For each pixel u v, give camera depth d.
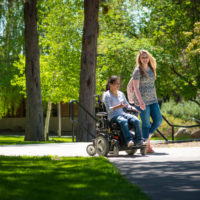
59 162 7.00
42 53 29.64
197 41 20.09
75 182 4.72
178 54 28.66
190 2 25.66
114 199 3.65
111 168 5.96
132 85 8.70
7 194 3.99
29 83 19.34
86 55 17.41
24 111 47.72
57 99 27.80
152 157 7.88
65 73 27.45
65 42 27.31
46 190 4.20
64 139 28.44
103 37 29.84
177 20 28.38
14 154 9.34
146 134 8.71
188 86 28.30
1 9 8.63
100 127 8.32
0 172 5.73
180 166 6.26
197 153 8.60
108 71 28.78
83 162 6.84
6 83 32.53
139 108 8.72
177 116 20.48
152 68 8.70
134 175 5.39
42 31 31.16
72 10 27.44
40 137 19.34
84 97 17.38
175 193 4.07
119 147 7.98
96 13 17.45
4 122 47.97
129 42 28.27
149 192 4.14
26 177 5.20
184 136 18.95
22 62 26.27
